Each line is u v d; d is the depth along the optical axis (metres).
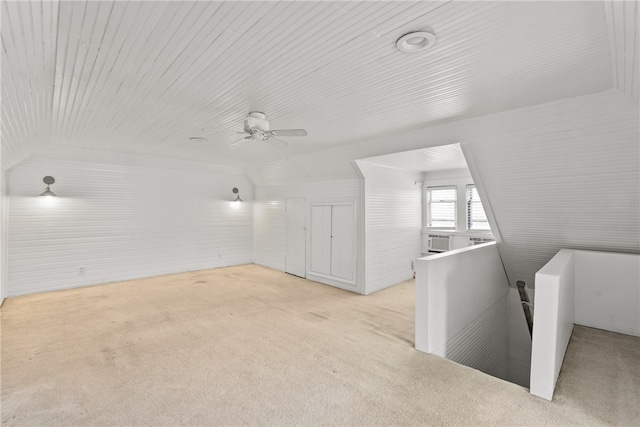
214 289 5.63
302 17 1.68
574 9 1.58
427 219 6.69
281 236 7.19
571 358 3.10
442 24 1.74
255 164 6.93
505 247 4.68
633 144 2.79
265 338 3.56
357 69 2.30
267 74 2.39
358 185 5.48
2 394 2.45
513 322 5.27
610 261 3.77
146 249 6.43
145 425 2.13
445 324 3.48
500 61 2.16
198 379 2.70
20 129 3.19
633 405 2.36
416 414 2.27
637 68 1.97
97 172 5.83
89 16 1.66
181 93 2.76
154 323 3.98
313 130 3.98
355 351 3.25
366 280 5.38
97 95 2.82
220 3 1.56
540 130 3.12
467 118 3.41
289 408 2.32
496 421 2.19
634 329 3.65
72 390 2.52
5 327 3.80
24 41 1.62
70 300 4.89
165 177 6.65
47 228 5.34
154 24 1.74
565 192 3.51
